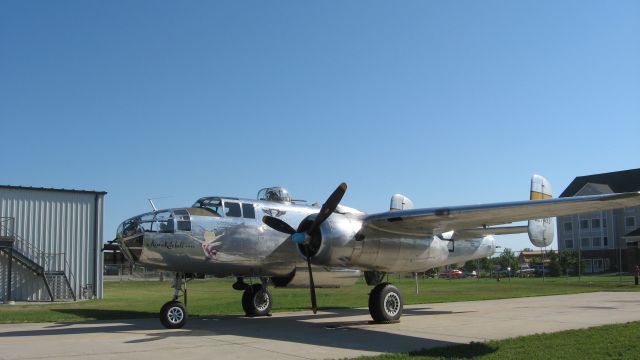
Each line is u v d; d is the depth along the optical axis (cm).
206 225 1302
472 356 890
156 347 988
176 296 1303
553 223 1828
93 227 2661
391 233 1327
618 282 3891
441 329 1252
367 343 1044
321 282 1423
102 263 2652
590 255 7112
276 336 1136
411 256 1363
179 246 1266
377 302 1353
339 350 962
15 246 2452
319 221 1241
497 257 6844
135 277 5425
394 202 1952
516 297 2372
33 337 1122
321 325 1336
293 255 1397
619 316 1514
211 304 2030
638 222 6775
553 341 1027
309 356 901
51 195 2569
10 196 2461
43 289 2495
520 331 1206
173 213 1284
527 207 1112
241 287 1562
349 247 1248
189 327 1297
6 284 2423
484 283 4081
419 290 3012
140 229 1251
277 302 2095
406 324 1355
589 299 2225
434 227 1335
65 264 2564
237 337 1116
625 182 7256
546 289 3027
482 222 1299
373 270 1384
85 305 2083
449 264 1659
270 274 1409
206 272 1327
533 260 7488
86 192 2659
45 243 2525
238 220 1345
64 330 1241
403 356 888
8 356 889
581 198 1034
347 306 1902
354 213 1380
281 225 1303
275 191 1491
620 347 960
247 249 1340
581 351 924
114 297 2634
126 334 1162
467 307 1862
